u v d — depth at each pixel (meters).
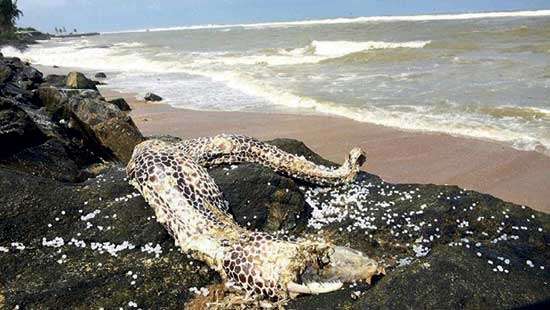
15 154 10.63
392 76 25.12
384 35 49.75
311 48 41.88
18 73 23.92
